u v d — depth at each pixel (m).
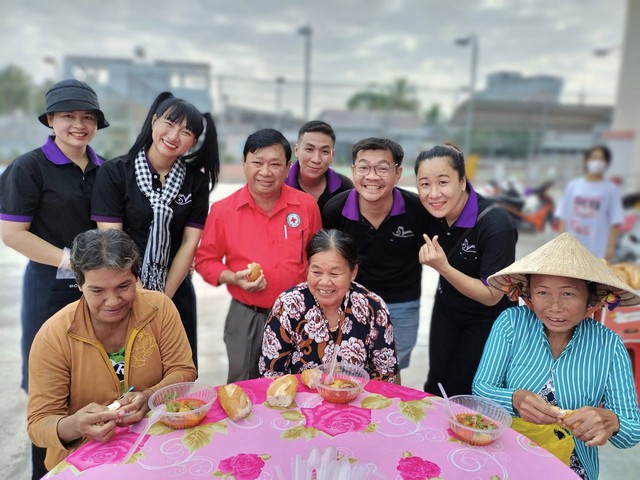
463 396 1.62
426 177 2.13
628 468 2.54
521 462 1.32
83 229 2.31
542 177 13.98
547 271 1.54
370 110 16.28
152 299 1.73
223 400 1.53
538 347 1.73
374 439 1.41
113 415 1.40
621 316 2.88
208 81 13.99
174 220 2.36
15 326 4.23
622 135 10.09
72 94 2.13
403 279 2.62
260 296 2.40
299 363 1.98
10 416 2.88
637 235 6.64
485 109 18.86
